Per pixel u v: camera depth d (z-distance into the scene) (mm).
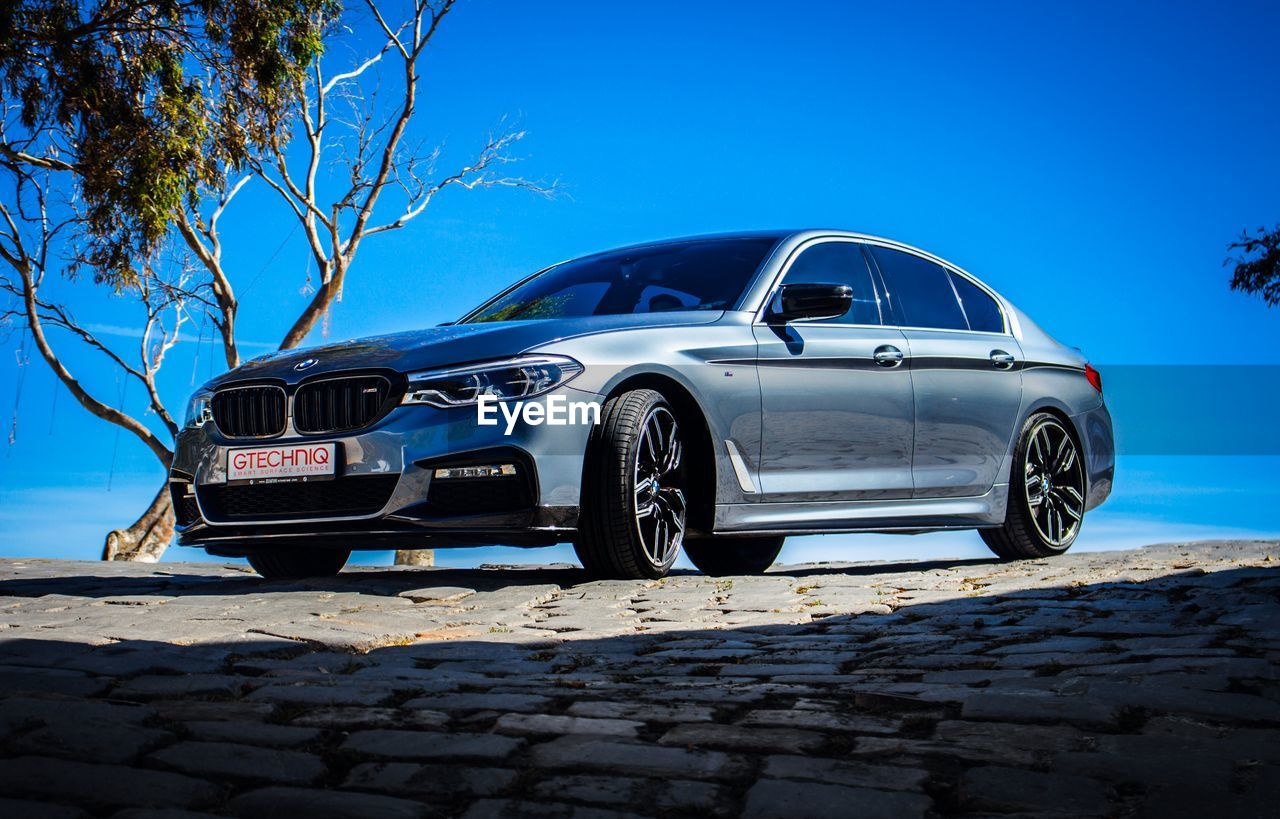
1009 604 3803
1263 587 3900
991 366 6098
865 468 5430
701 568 6309
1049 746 1887
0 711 1973
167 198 14141
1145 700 2178
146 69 14055
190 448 4879
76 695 2332
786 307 5125
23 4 13203
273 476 4574
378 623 3594
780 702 2275
